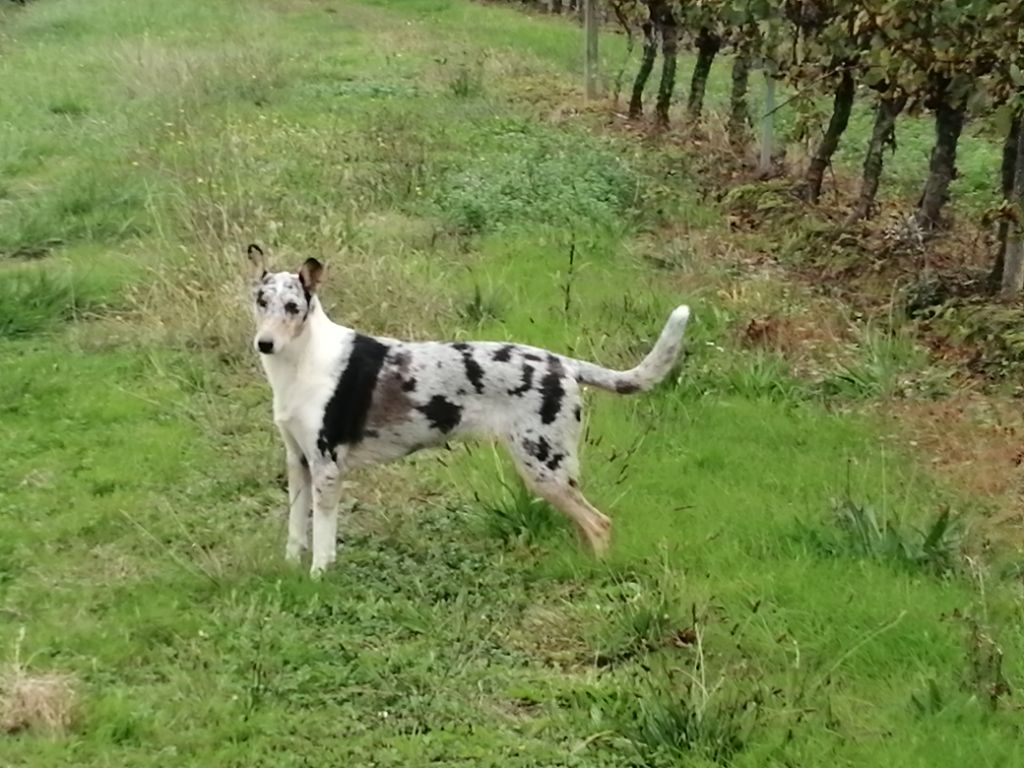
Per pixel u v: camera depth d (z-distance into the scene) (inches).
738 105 699.4
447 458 345.4
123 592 281.0
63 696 235.6
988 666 241.3
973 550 299.4
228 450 358.0
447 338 416.8
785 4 586.6
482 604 279.6
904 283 482.9
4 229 531.2
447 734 233.9
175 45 919.0
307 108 737.0
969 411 380.8
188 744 228.4
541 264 495.2
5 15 1153.4
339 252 469.7
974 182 675.4
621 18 790.5
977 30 443.8
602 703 241.8
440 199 565.3
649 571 289.4
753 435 364.2
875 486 331.0
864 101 842.8
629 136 706.2
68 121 722.8
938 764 221.1
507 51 963.3
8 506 323.0
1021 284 454.6
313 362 286.5
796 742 227.6
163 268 460.4
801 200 583.2
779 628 264.2
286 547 300.7
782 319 443.8
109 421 374.9
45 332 439.5
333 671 252.4
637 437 354.9
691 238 533.3
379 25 1106.1
